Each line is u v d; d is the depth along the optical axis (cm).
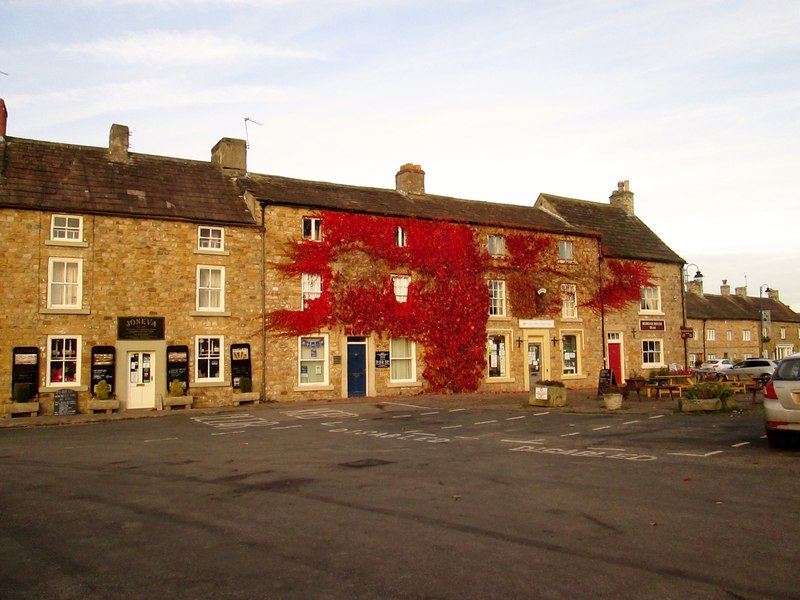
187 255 2405
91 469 1120
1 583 558
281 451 1308
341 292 2656
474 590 523
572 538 659
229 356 2433
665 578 542
